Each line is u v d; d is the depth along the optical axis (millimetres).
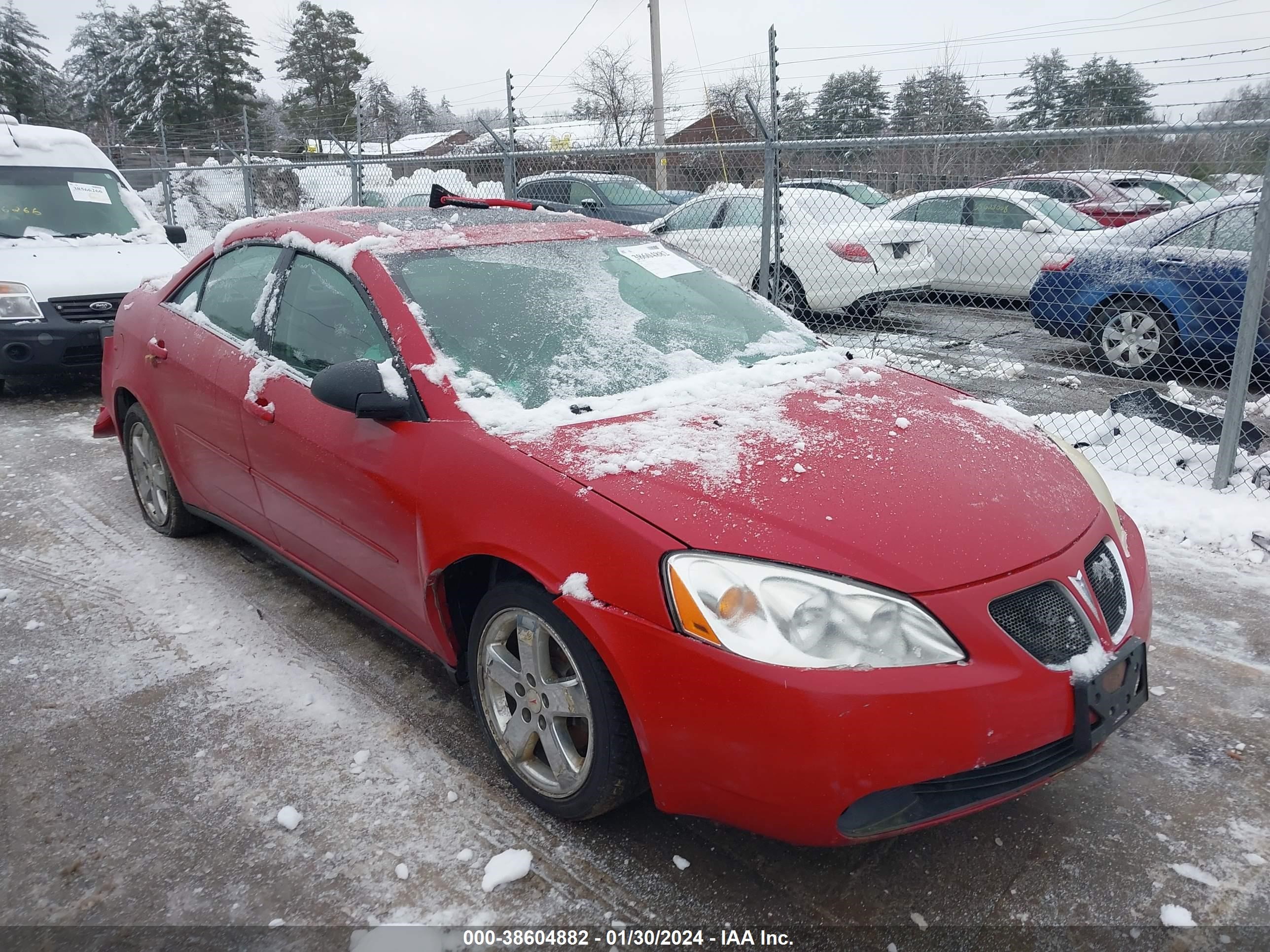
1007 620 2023
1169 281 7082
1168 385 7148
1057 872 2268
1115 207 7949
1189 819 2461
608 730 2176
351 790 2568
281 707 2977
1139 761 2727
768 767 1919
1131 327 7426
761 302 3691
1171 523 4457
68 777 2629
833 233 8430
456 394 2623
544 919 2117
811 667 1896
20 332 6719
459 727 2869
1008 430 2783
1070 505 2400
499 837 2383
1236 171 5168
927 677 1908
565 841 2365
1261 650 3365
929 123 6906
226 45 47875
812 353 3322
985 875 2256
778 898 2182
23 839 2381
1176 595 3828
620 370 2879
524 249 3355
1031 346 8484
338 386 2602
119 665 3242
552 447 2400
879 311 8797
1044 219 8461
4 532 4492
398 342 2764
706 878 2242
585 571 2143
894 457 2395
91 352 7027
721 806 2035
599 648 2113
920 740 1894
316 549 3184
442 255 3143
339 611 3645
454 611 2688
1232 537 4277
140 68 48875
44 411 6914
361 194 10125
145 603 3717
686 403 2717
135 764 2686
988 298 8922
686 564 2020
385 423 2703
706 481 2223
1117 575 2334
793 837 1983
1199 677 3193
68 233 7891
